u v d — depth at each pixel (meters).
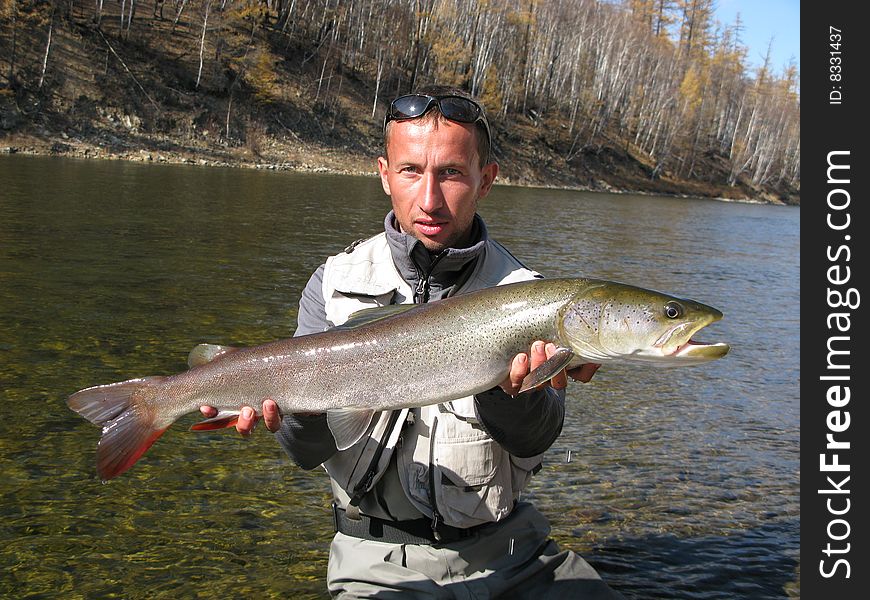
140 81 17.14
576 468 2.12
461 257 1.16
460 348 1.08
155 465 1.94
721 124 38.34
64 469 1.88
